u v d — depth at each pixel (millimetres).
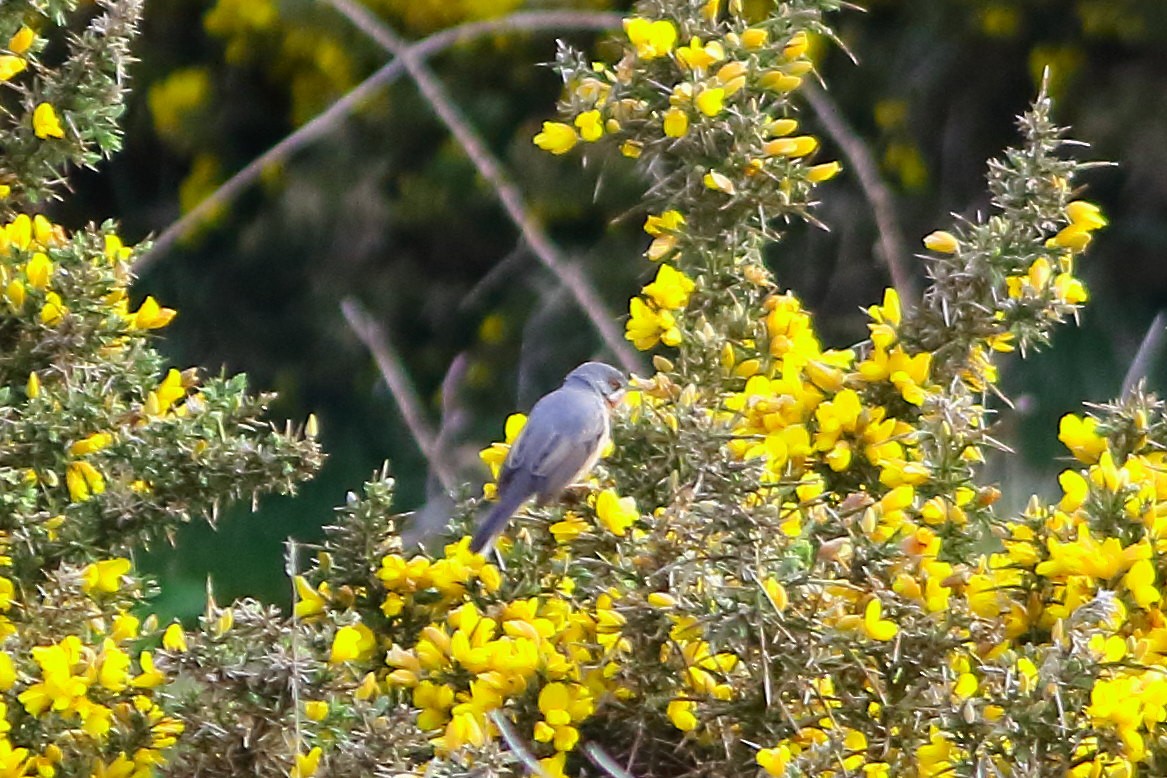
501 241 19594
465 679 5898
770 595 5438
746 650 5508
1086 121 19688
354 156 19312
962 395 6277
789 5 7344
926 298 6559
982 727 5379
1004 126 20031
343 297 19859
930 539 6043
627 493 6277
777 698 5539
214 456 6590
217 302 20469
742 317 7051
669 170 7598
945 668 5613
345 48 18984
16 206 7762
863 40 19719
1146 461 6371
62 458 6645
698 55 7023
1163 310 19641
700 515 5547
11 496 6406
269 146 20219
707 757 5859
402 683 5855
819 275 19281
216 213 20031
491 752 5246
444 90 18250
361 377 20141
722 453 5621
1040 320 6484
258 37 19422
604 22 10281
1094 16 19234
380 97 18922
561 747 5699
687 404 6242
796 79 7160
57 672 5727
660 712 5832
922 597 5965
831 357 6738
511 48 18859
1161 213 19828
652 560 5648
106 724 5812
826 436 6355
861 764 5625
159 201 20938
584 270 18797
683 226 7168
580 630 6062
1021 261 6406
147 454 6586
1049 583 6121
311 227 19562
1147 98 19469
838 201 19156
